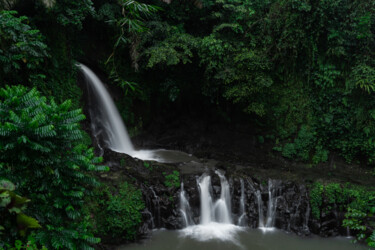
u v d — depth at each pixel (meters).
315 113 10.78
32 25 7.35
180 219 7.62
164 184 7.87
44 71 7.30
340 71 10.30
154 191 7.63
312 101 10.75
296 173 9.82
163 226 7.59
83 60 10.09
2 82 5.90
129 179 7.55
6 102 5.06
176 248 6.73
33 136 4.99
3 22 5.75
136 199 7.18
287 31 10.15
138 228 6.99
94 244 6.05
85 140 8.30
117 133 10.63
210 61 9.97
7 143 4.74
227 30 10.61
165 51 9.54
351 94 10.20
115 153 8.47
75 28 8.87
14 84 6.19
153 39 10.07
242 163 10.48
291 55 10.59
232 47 10.09
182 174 8.45
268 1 10.47
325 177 9.41
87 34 10.22
